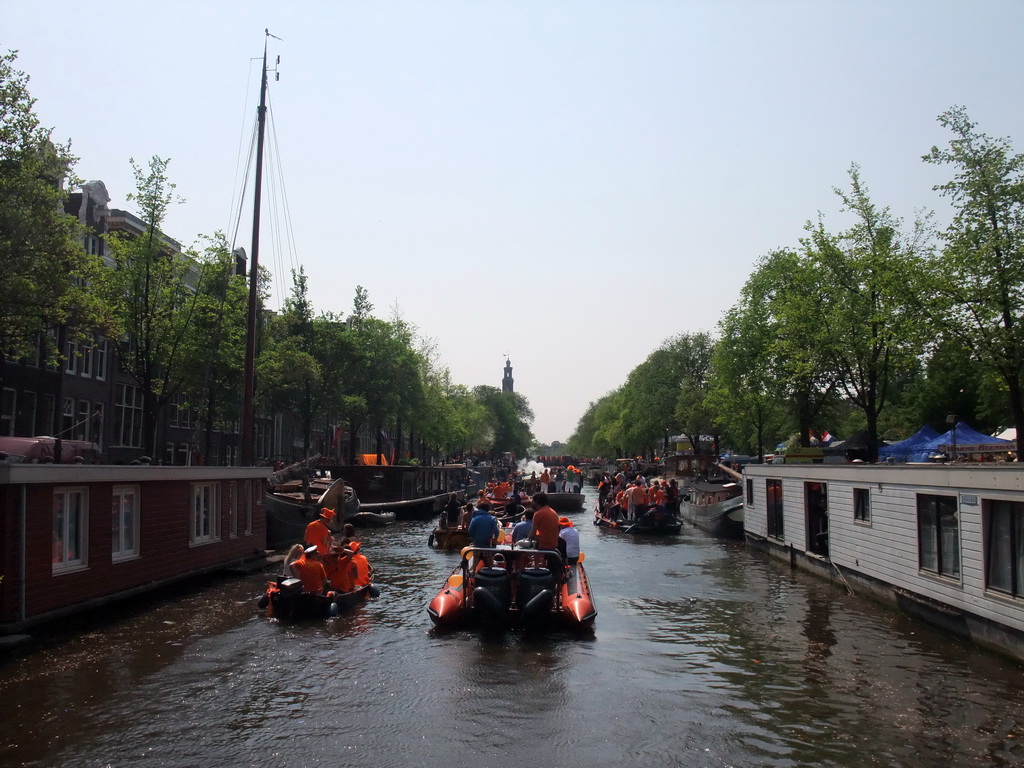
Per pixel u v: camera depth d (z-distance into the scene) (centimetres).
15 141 1689
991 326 1800
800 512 2170
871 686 1052
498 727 901
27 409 3019
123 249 2792
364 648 1248
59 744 844
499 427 13412
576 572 1566
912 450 2752
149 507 1614
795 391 3409
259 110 2669
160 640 1291
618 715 941
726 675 1110
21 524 1220
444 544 2655
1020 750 830
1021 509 1090
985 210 1798
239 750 830
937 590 1342
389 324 4822
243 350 3178
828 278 2720
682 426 5744
